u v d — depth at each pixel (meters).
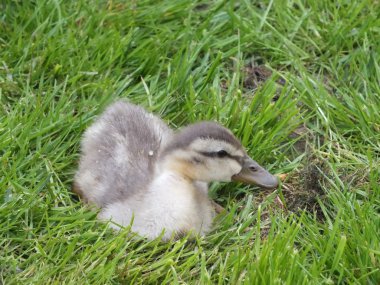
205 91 9.89
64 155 9.08
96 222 8.25
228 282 7.78
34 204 8.34
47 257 7.90
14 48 10.07
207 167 8.24
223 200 8.90
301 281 7.52
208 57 10.30
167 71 10.16
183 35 10.46
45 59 9.98
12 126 9.05
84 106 9.55
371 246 7.91
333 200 8.52
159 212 8.15
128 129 8.81
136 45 10.40
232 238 8.30
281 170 9.12
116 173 8.51
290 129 9.47
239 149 8.38
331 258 7.84
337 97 9.98
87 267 7.84
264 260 7.55
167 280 7.75
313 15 10.75
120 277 7.77
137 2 10.77
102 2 10.74
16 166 8.67
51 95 9.52
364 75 10.05
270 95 9.61
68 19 10.41
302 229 8.33
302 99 9.87
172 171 8.27
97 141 8.85
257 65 10.44
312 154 9.23
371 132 9.41
